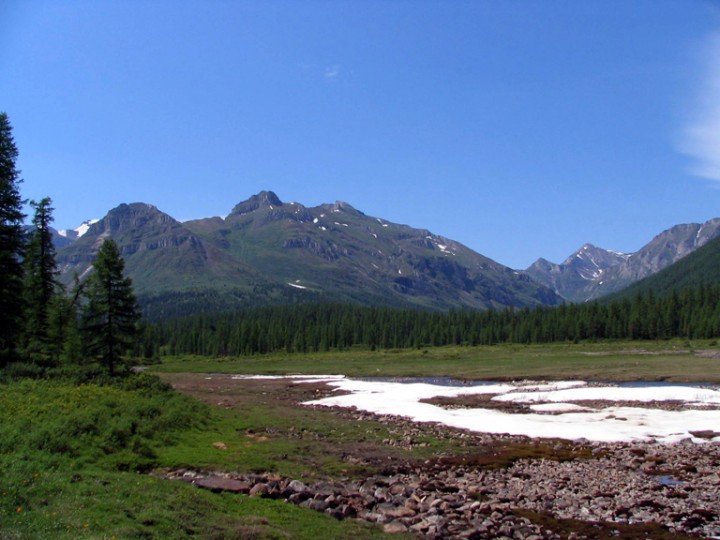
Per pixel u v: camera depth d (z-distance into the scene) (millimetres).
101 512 16359
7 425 25172
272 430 39438
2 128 52906
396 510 21703
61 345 66438
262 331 186000
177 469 25547
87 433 26766
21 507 15711
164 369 137750
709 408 50812
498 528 20172
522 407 55531
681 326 155125
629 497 24562
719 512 22312
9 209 51500
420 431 41875
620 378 81000
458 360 135375
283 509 20500
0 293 49469
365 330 195375
